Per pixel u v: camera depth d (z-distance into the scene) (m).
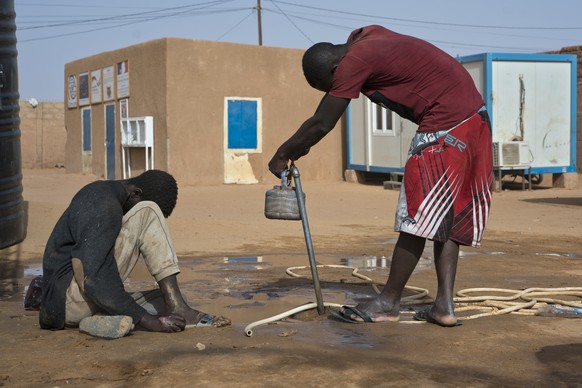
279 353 3.69
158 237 4.30
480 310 4.94
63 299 4.12
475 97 4.50
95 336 4.04
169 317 4.16
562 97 18.17
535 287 5.85
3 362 3.61
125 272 4.26
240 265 6.99
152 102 20.25
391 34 4.48
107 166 23.22
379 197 16.78
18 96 8.41
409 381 3.26
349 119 20.95
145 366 3.51
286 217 4.77
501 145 17.39
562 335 4.19
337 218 12.20
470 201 4.48
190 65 19.83
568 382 3.29
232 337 4.07
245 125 20.70
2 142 8.01
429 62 4.38
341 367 3.46
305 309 4.70
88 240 4.05
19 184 8.40
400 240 4.50
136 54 20.97
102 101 23.23
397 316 4.55
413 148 4.43
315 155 21.86
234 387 3.18
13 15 8.38
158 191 4.42
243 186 19.95
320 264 7.12
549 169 18.25
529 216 12.61
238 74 20.55
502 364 3.56
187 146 19.88
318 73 4.48
